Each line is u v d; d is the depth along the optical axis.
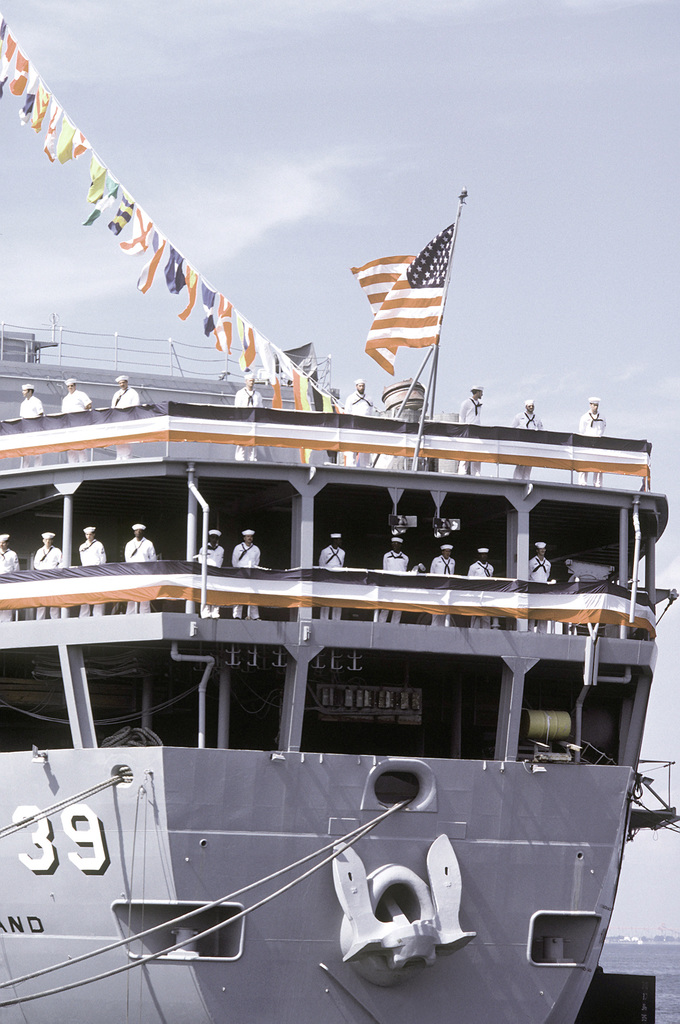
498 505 41.16
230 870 34.91
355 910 34.81
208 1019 35.03
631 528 42.84
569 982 37.25
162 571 36.41
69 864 36.06
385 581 37.03
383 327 40.03
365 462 39.56
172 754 34.75
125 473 37.59
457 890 35.56
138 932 35.56
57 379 48.31
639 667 39.25
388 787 36.66
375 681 42.12
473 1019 36.34
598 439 39.72
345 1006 35.50
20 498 40.56
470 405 41.91
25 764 36.69
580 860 37.22
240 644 36.75
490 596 37.56
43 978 36.94
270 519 44.12
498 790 36.50
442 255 39.94
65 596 37.25
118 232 41.38
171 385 49.47
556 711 40.41
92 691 42.81
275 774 35.12
